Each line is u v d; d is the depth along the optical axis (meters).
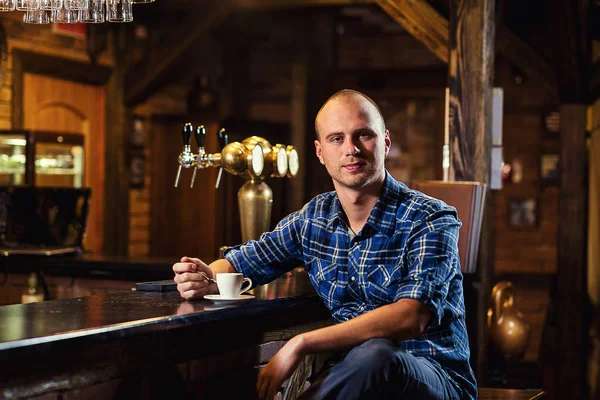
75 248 4.57
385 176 2.40
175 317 2.03
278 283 2.98
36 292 4.35
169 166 7.98
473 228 3.44
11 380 1.66
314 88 8.89
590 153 8.16
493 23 4.13
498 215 9.29
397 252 2.34
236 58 9.13
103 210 7.36
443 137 8.65
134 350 1.97
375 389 2.03
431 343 2.30
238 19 8.87
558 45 6.64
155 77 7.48
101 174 7.36
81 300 2.35
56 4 3.04
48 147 6.54
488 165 4.09
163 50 7.46
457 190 3.40
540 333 8.29
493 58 4.15
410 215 2.33
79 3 3.04
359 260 2.37
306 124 8.91
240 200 3.35
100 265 4.22
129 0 3.13
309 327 2.69
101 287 4.23
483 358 4.14
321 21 8.88
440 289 2.19
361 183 2.33
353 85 8.84
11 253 4.35
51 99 6.77
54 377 1.76
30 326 1.83
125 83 7.57
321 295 2.49
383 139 2.39
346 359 2.06
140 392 2.01
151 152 8.02
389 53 8.98
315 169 8.90
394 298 2.27
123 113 7.56
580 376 6.78
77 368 1.82
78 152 6.93
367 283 2.35
